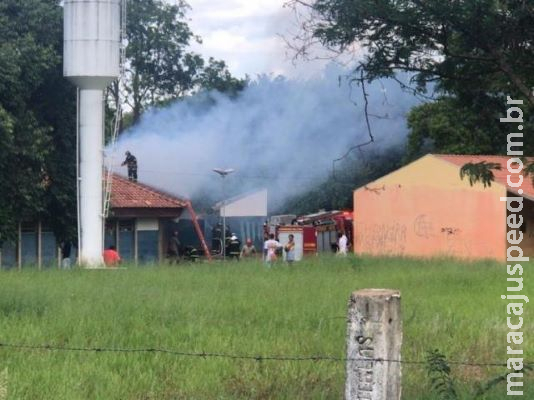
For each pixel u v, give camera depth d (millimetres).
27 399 14453
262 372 16766
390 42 13586
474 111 14820
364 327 10203
